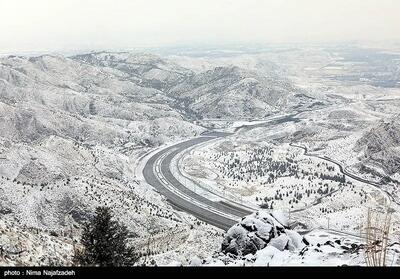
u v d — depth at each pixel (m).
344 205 165.88
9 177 145.25
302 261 35.47
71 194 121.50
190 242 103.88
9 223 58.25
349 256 36.88
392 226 139.25
